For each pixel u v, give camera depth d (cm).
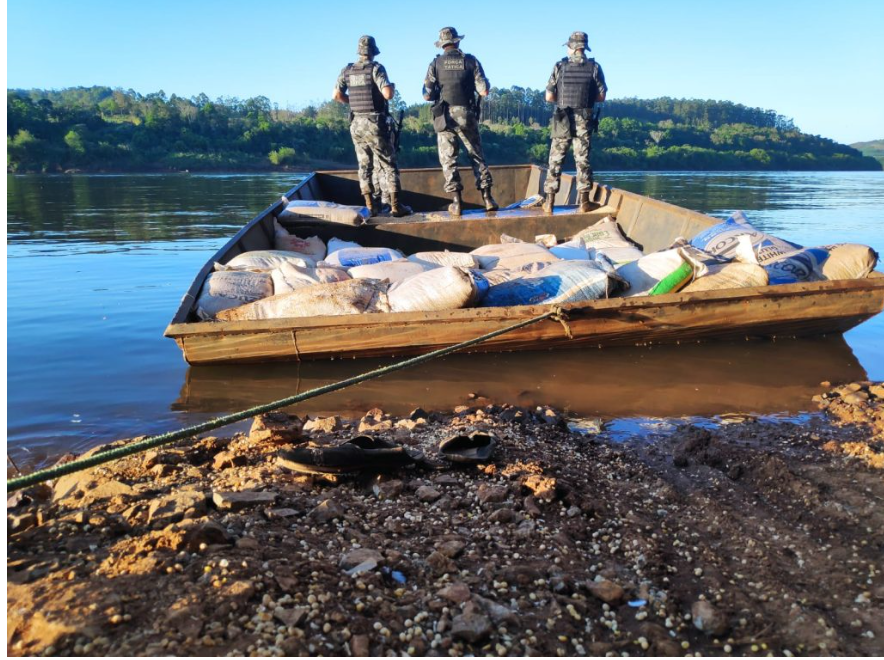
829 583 257
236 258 634
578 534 288
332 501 293
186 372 532
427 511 299
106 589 206
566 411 462
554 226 879
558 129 899
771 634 227
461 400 479
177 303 763
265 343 523
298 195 970
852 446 386
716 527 302
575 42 879
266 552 241
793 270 573
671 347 576
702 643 223
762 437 411
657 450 397
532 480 322
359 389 498
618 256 707
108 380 515
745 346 580
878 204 2002
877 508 312
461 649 206
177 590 211
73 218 1634
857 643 223
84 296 798
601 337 553
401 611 221
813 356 558
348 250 695
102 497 287
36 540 242
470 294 532
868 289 551
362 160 889
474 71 870
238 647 192
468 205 1174
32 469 372
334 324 516
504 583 242
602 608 236
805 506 320
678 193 2452
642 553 274
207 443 375
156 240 1262
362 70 844
